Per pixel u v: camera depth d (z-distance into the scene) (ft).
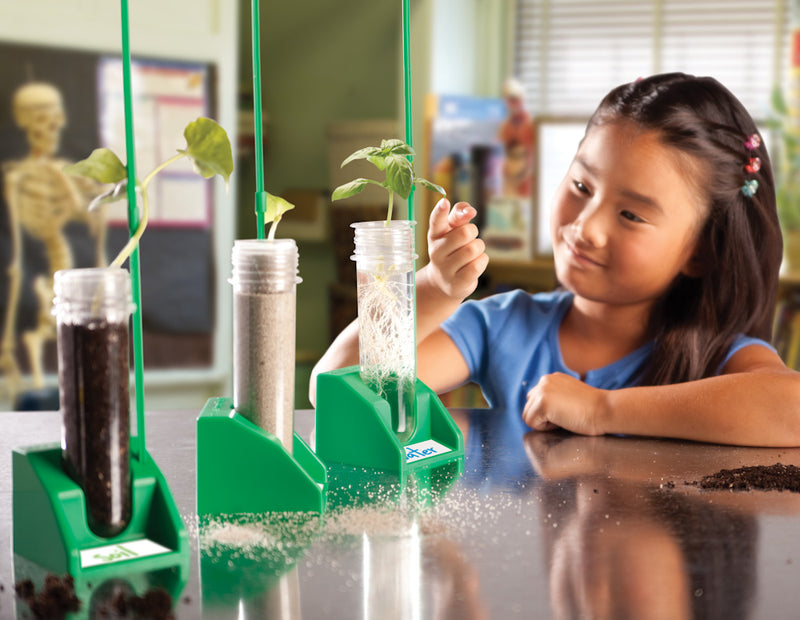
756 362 4.03
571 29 13.33
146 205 2.18
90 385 2.06
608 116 4.17
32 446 2.19
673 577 1.98
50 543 2.06
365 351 2.98
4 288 8.87
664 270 4.17
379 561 2.07
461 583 1.94
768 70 12.67
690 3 12.84
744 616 1.78
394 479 2.78
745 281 4.27
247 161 13.33
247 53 13.33
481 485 2.71
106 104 9.16
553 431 3.46
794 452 3.15
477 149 11.46
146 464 2.21
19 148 8.83
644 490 2.65
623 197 4.09
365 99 12.92
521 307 4.85
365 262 2.93
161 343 9.71
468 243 3.61
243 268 2.44
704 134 4.03
